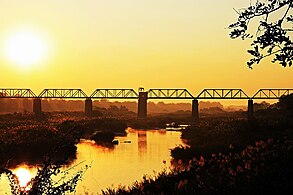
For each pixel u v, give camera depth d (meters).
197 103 115.88
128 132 74.12
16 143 40.16
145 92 124.25
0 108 172.38
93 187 21.88
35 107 119.19
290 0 6.33
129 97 127.44
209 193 11.38
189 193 11.75
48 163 8.12
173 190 12.61
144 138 60.22
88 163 32.53
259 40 6.45
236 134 42.75
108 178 25.19
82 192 20.28
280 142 18.47
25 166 31.06
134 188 15.11
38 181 7.94
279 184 11.09
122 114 160.12
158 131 78.06
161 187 13.66
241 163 14.05
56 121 77.38
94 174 26.48
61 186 8.18
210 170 14.09
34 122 74.12
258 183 11.27
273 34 6.37
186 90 120.94
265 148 16.27
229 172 12.55
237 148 30.39
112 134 57.47
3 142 39.97
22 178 24.83
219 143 37.19
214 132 48.56
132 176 26.31
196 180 12.81
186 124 101.00
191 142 47.91
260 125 43.16
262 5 6.45
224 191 11.30
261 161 13.63
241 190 11.12
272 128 41.31
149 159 35.56
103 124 77.56
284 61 6.38
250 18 6.52
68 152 8.31
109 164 32.31
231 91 118.44
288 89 114.94
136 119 114.62
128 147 46.97
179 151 36.53
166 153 40.22
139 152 41.50
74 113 128.88
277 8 6.40
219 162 15.16
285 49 6.36
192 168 15.73
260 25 6.46
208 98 119.31
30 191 7.88
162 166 30.59
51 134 47.75
